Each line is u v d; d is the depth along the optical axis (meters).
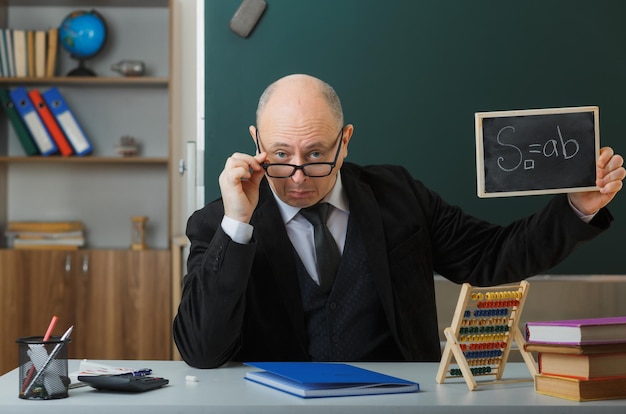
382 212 2.22
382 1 3.21
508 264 2.11
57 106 4.56
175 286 4.30
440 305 3.14
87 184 4.81
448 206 2.34
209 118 3.19
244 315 2.08
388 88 3.22
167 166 4.78
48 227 4.46
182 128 4.79
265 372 1.75
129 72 4.60
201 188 3.18
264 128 1.93
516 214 3.21
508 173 1.75
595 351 1.52
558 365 1.57
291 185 1.93
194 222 2.13
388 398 1.53
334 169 1.95
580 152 1.77
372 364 1.93
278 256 2.08
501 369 1.72
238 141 3.18
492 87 3.23
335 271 2.14
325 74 3.21
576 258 3.20
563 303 3.18
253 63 3.19
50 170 4.80
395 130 3.22
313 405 1.46
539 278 3.18
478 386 1.66
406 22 3.22
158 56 4.79
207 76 3.19
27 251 4.30
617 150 3.23
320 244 2.12
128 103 4.80
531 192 1.75
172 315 4.30
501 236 2.19
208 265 1.84
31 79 4.51
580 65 3.23
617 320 1.59
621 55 3.23
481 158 1.75
